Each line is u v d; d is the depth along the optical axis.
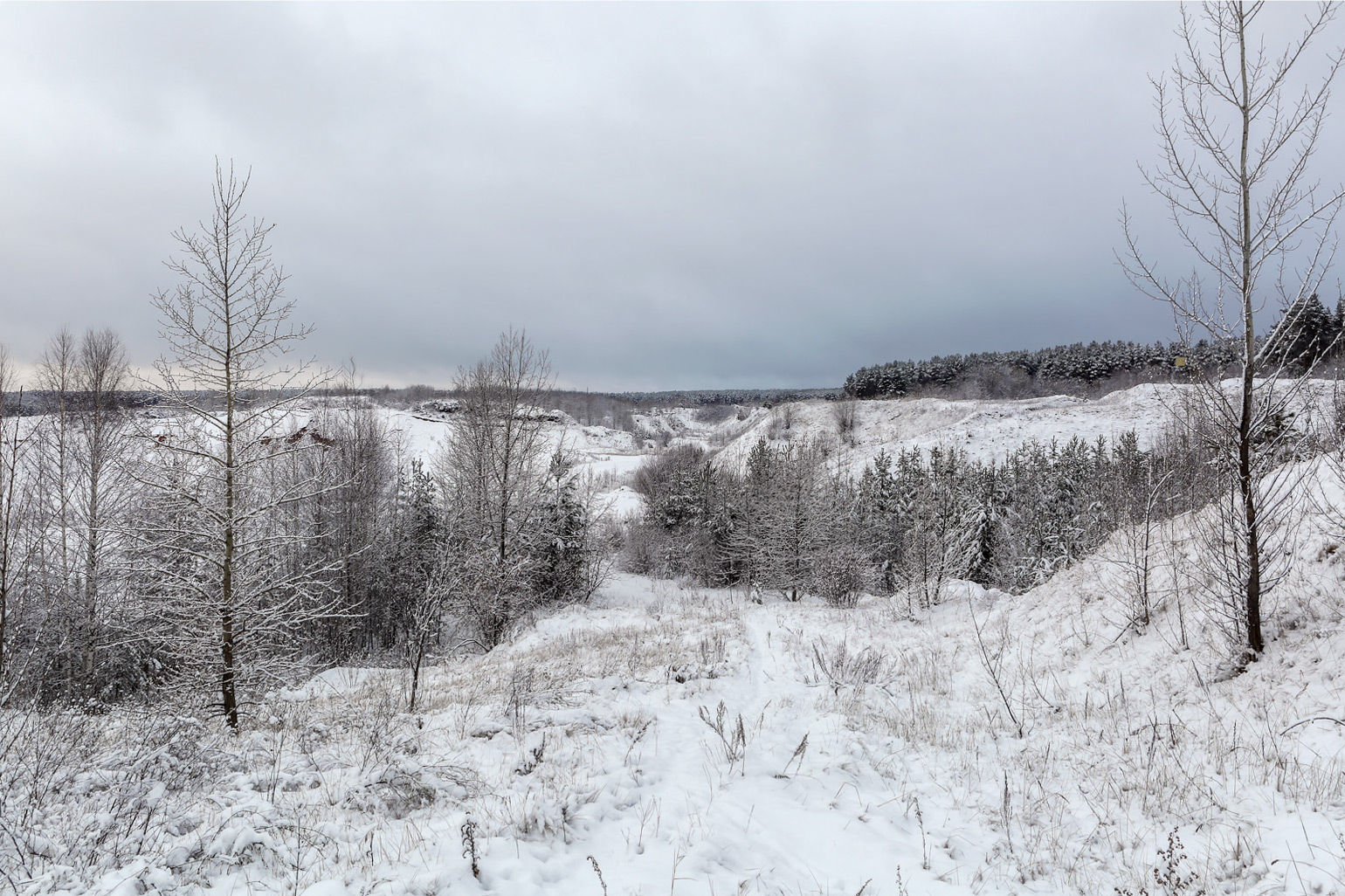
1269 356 7.82
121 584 18.34
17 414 11.92
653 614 24.27
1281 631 8.23
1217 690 8.19
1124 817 6.14
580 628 22.11
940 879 5.11
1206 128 7.68
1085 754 7.70
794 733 8.51
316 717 10.91
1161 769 6.82
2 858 4.81
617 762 7.15
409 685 14.02
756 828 5.81
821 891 4.90
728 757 7.42
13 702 10.48
